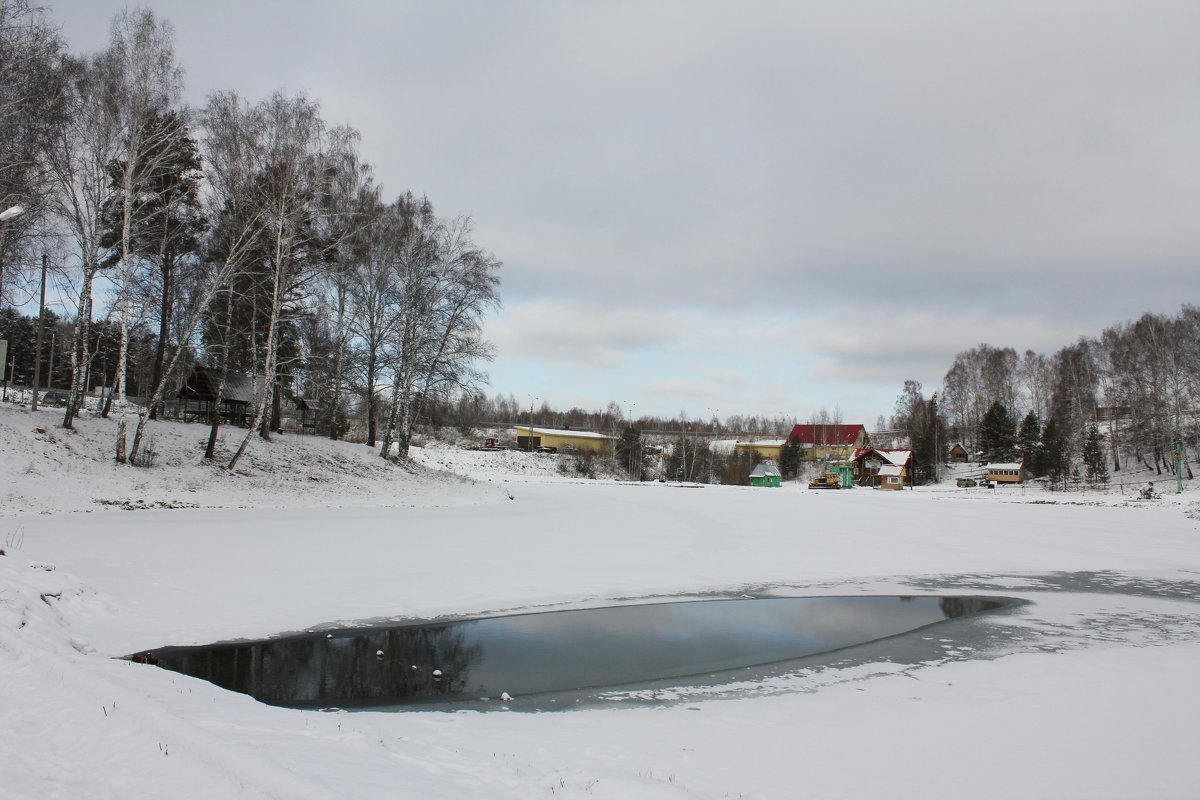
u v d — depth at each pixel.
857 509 40.69
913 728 7.50
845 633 12.23
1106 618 13.65
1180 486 53.94
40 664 7.05
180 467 26.84
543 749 6.50
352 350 38.41
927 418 91.19
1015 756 6.62
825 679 9.59
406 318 37.69
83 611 10.48
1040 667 10.20
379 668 9.55
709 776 5.97
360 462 35.38
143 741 5.20
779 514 35.34
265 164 27.12
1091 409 78.88
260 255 30.17
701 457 92.12
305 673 9.19
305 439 36.03
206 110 26.23
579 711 8.12
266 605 12.23
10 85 21.14
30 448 22.95
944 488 76.38
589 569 17.42
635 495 48.38
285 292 30.61
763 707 8.33
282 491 28.25
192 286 30.75
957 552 22.66
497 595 14.25
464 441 90.06
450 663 9.93
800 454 98.56
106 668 7.58
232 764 4.65
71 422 25.86
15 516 18.84
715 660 10.45
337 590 13.67
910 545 24.12
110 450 25.61
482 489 39.44
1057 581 17.75
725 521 30.64
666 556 19.94
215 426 28.44
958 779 6.05
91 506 21.23
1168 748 6.86
